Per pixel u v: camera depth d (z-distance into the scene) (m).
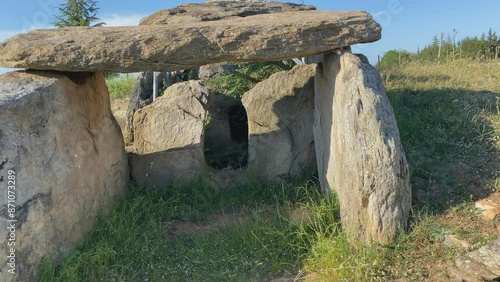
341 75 4.18
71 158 4.00
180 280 3.77
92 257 3.77
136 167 5.69
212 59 4.16
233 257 3.92
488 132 5.08
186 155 5.75
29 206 3.40
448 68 8.36
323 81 4.91
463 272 3.26
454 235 3.59
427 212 3.83
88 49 3.99
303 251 3.93
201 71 8.55
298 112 5.86
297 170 5.75
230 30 4.15
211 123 7.20
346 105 3.92
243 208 5.04
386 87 6.91
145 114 6.06
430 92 6.48
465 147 4.93
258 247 4.01
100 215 4.41
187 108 5.99
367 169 3.62
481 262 3.25
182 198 5.35
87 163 4.31
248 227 4.25
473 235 3.57
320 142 5.12
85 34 4.16
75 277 3.57
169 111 5.99
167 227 4.68
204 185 5.56
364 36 4.29
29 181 3.43
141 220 4.71
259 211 4.61
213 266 3.88
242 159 6.52
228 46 4.14
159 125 5.96
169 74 8.62
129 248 4.07
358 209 3.69
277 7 6.14
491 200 4.02
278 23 4.25
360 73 3.99
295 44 4.18
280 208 4.64
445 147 4.98
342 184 4.04
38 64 3.97
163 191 5.46
